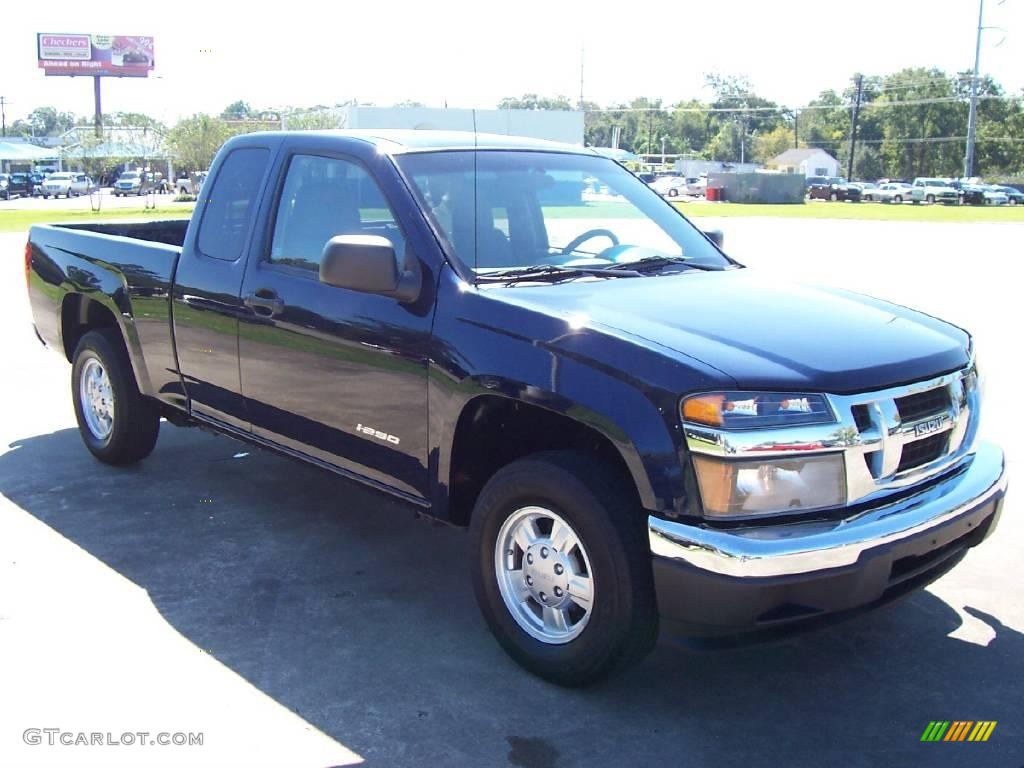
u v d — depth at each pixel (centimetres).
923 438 353
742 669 385
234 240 494
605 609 340
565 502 346
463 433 387
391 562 482
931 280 1677
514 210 443
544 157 484
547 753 328
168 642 399
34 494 569
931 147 11731
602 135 13562
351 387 425
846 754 329
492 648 398
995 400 807
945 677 379
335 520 537
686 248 481
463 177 439
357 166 440
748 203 6162
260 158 491
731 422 317
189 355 520
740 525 320
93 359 605
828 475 328
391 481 421
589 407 337
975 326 1170
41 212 4181
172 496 568
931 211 4988
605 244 461
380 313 408
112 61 10900
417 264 401
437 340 386
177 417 559
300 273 452
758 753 329
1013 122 11362
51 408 759
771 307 390
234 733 336
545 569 365
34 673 372
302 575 466
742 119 13450
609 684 371
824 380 330
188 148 5891
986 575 472
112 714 346
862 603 329
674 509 322
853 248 2436
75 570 466
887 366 346
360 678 374
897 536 329
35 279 642
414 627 416
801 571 314
